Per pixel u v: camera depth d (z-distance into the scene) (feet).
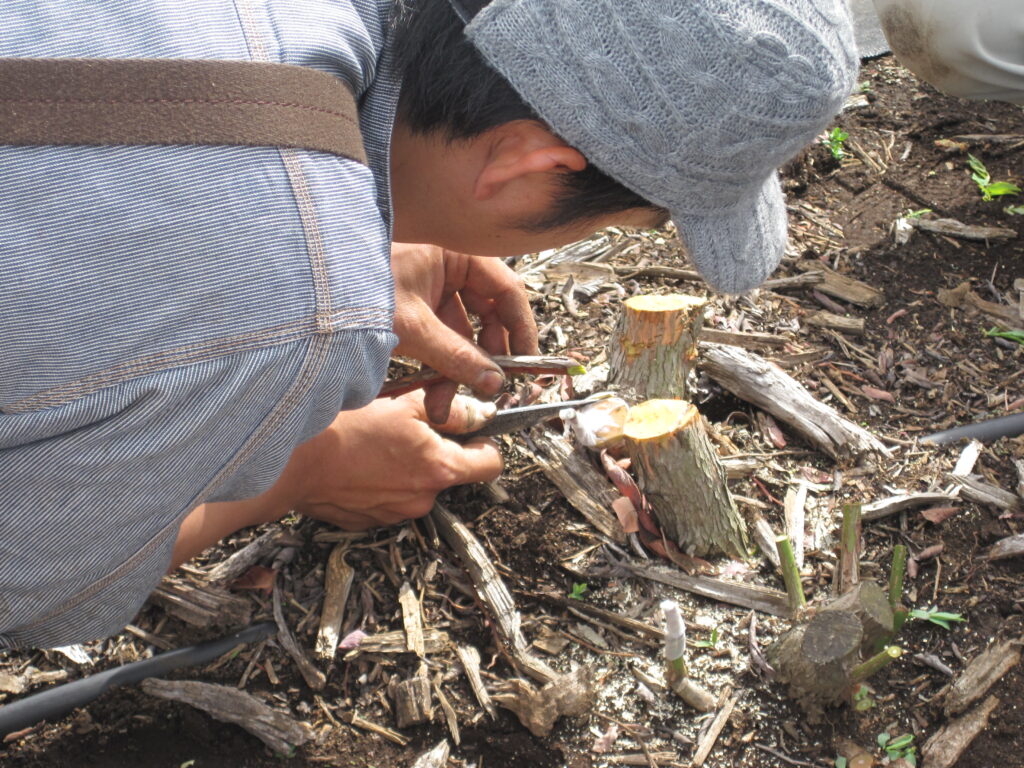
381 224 3.35
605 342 8.13
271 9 3.20
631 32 3.11
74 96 2.88
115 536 3.45
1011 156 10.14
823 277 8.80
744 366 7.54
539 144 3.42
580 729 5.85
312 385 3.24
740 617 6.36
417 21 3.34
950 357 8.16
